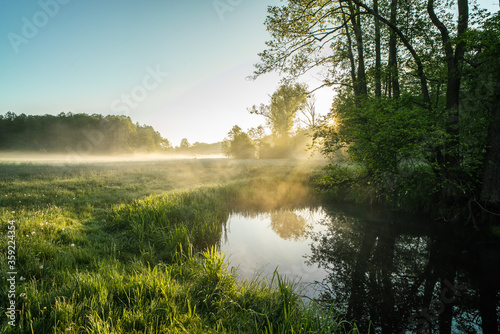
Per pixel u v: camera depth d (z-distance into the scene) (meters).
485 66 8.10
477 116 8.45
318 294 4.86
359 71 11.96
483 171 8.04
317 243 7.64
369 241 7.79
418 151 7.51
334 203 12.80
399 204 10.63
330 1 10.60
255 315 3.51
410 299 4.77
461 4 8.32
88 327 2.84
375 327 3.99
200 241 6.97
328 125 10.02
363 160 9.31
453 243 7.51
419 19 10.00
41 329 2.73
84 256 4.91
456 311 4.44
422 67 9.42
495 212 7.87
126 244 6.01
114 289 3.72
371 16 12.35
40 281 3.87
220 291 4.06
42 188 11.10
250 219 10.36
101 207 9.02
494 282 5.42
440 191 9.48
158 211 7.72
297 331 3.11
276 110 39.91
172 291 3.83
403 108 8.51
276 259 6.41
